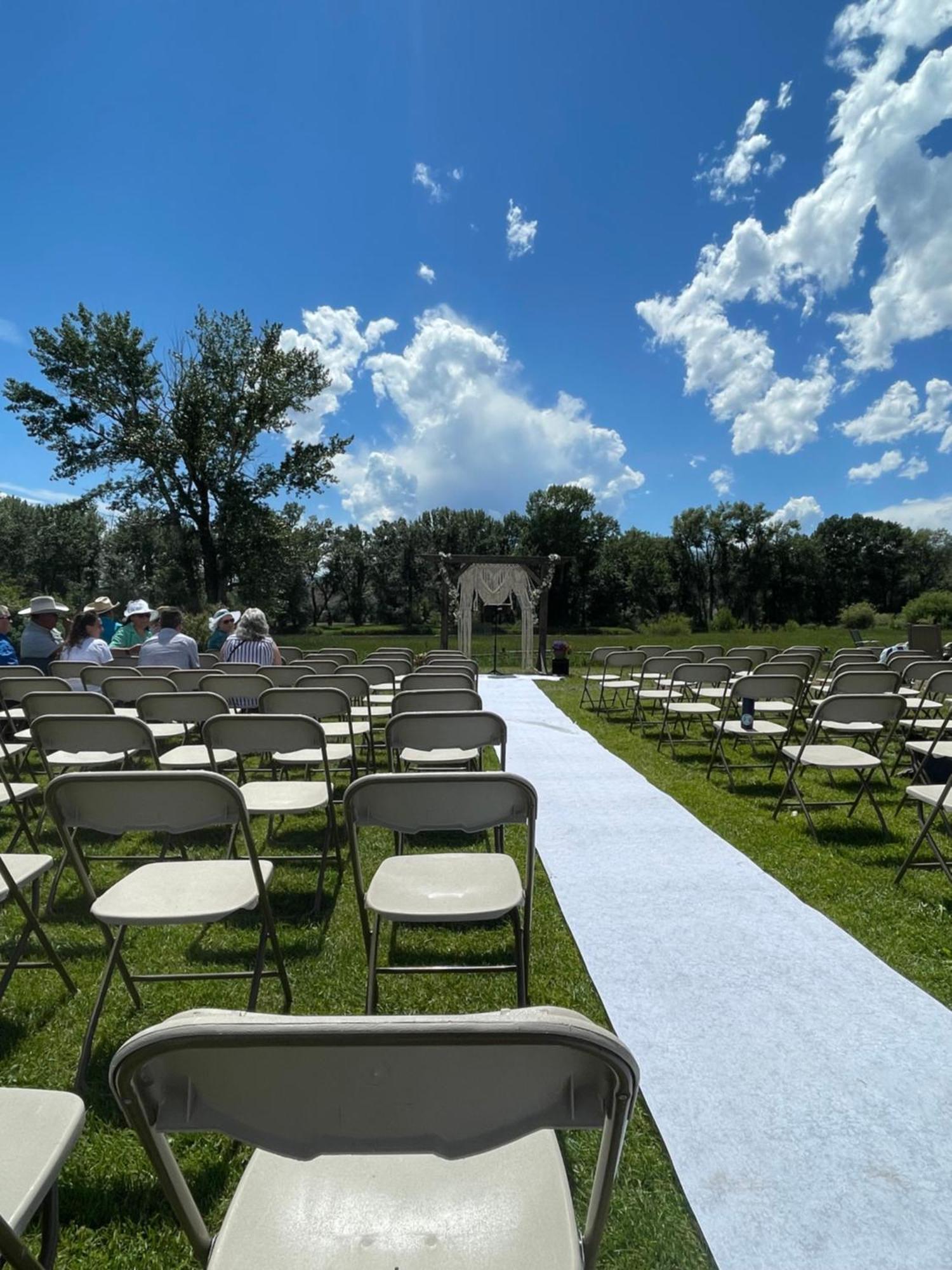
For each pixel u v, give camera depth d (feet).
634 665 30.19
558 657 48.44
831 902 10.63
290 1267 3.32
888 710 13.76
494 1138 2.94
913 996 8.04
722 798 16.57
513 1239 3.46
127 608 31.30
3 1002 8.30
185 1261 5.13
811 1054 7.02
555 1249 3.41
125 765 16.83
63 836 7.13
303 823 15.26
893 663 23.45
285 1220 3.57
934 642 36.17
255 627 22.16
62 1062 7.25
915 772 14.79
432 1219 3.58
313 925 10.24
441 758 13.74
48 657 23.65
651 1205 5.44
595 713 30.17
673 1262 4.99
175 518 96.32
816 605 225.35
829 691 16.96
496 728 10.59
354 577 211.20
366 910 7.68
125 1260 5.13
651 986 8.27
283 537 97.60
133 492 93.25
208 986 8.70
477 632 63.62
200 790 6.86
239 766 13.91
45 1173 3.65
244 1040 2.64
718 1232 5.12
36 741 10.37
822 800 16.38
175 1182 3.14
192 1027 2.65
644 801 15.98
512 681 44.21
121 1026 7.85
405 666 25.89
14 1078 7.00
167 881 7.61
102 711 13.80
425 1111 2.88
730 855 12.51
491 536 216.54
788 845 13.14
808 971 8.57
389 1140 2.94
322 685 17.43
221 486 95.25
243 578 99.40
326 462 101.09
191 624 62.39
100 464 91.71
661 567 209.87
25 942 8.09
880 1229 5.13
